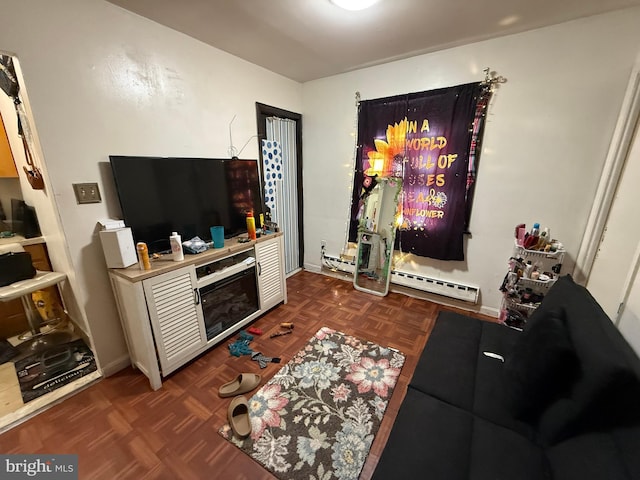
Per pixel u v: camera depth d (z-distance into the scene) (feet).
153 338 5.48
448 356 4.66
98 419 4.96
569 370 3.15
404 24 6.05
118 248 5.23
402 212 8.95
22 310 7.32
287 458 4.29
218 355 6.66
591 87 6.07
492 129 7.26
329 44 7.04
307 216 11.54
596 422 2.73
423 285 9.09
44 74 4.54
